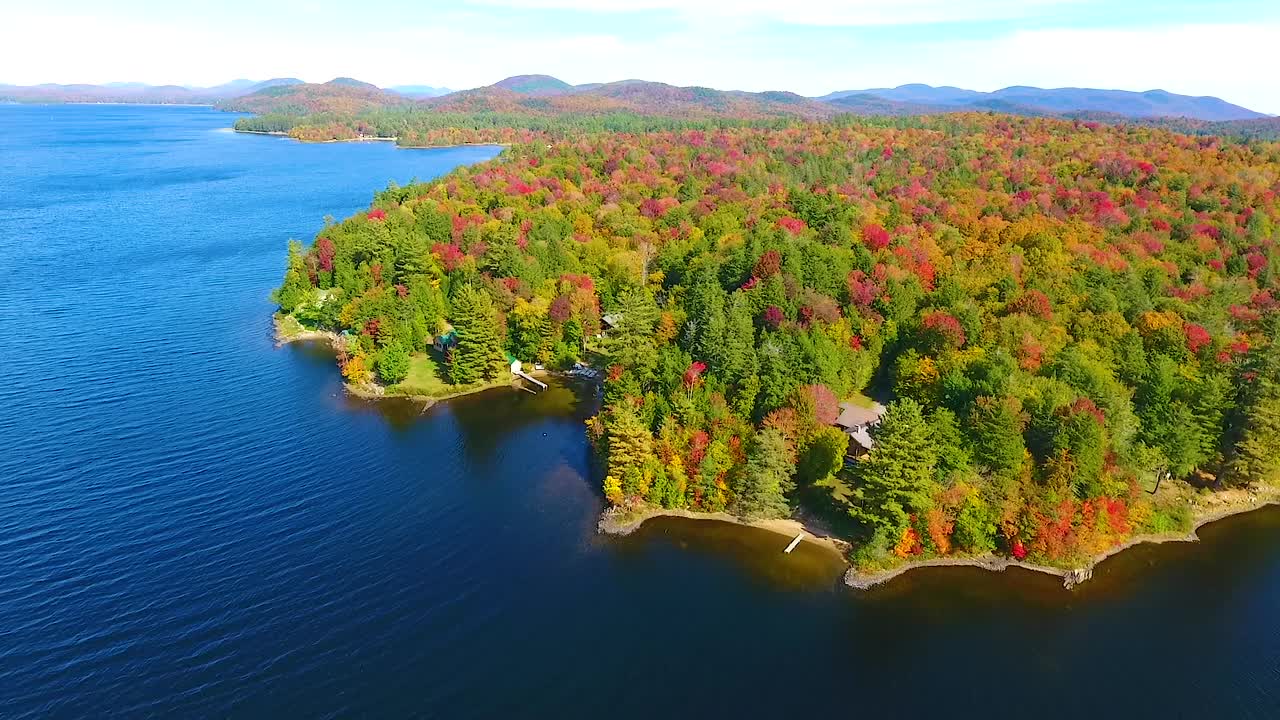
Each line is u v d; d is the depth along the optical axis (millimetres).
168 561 81812
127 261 194500
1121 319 116375
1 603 74438
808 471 94625
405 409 121750
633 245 180500
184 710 64062
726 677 69375
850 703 66750
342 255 168375
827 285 134625
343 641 72125
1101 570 84188
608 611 77312
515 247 162125
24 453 101500
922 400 105375
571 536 89312
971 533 83438
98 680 66562
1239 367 102812
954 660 71875
